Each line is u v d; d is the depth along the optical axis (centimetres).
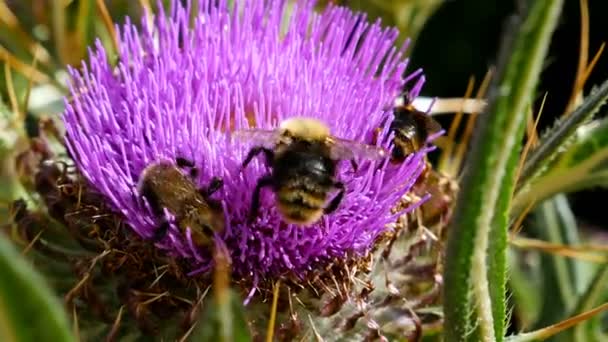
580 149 23
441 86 45
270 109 21
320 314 21
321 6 26
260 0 22
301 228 20
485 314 19
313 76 22
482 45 45
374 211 21
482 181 18
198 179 20
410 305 22
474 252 18
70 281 21
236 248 20
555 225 26
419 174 21
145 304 20
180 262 20
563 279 26
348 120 21
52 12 26
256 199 20
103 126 21
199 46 22
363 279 21
